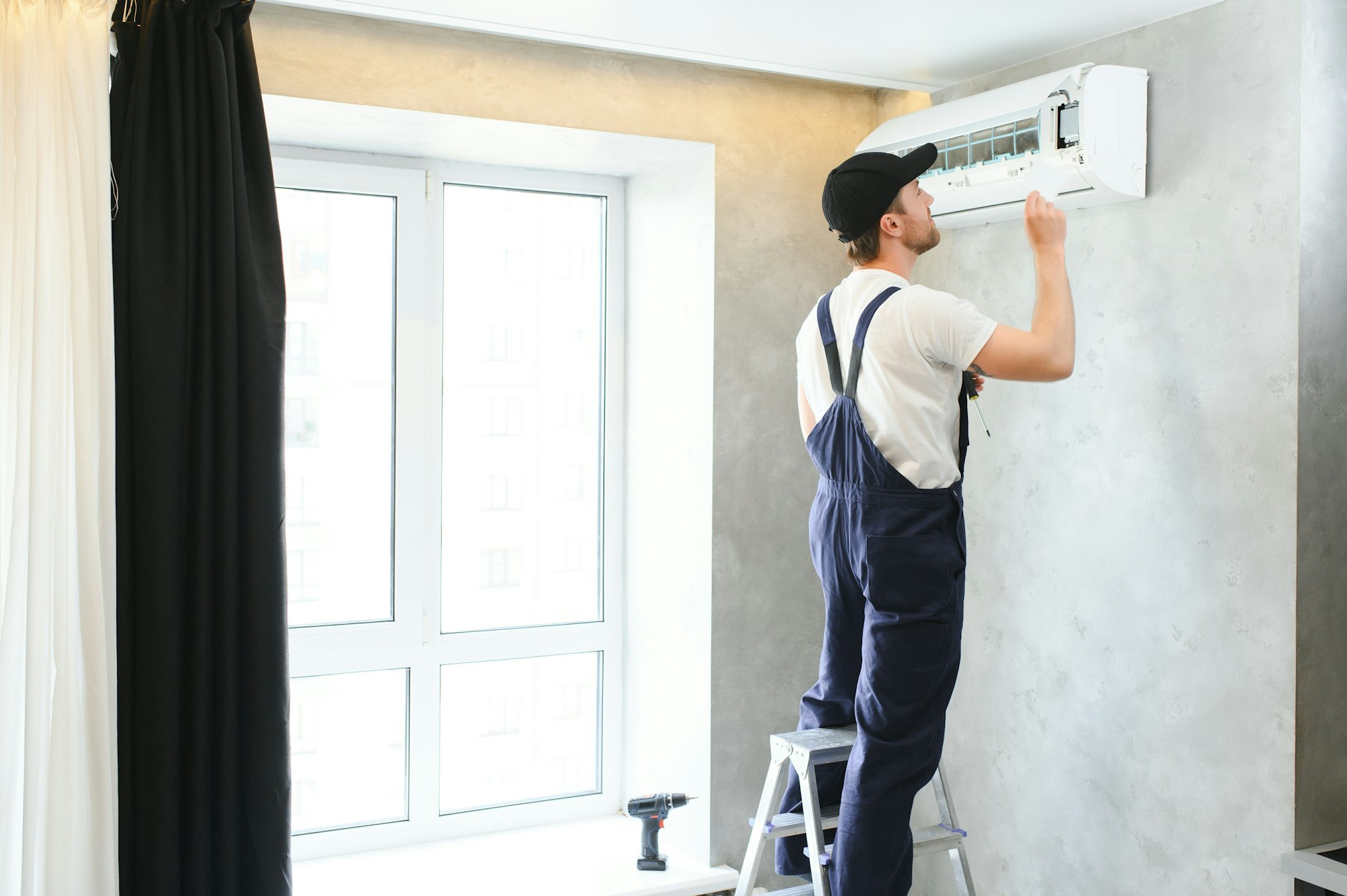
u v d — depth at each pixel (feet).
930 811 9.48
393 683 9.71
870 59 8.36
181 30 7.07
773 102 9.37
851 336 6.46
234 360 7.05
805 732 6.96
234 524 7.07
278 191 9.17
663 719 9.96
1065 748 8.14
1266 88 6.65
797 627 9.61
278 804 7.16
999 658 8.77
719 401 9.16
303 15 7.73
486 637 10.04
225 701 7.05
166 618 6.82
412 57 8.04
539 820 10.33
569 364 10.46
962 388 6.50
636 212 10.35
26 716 6.37
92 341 6.58
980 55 8.25
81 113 6.51
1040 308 6.07
